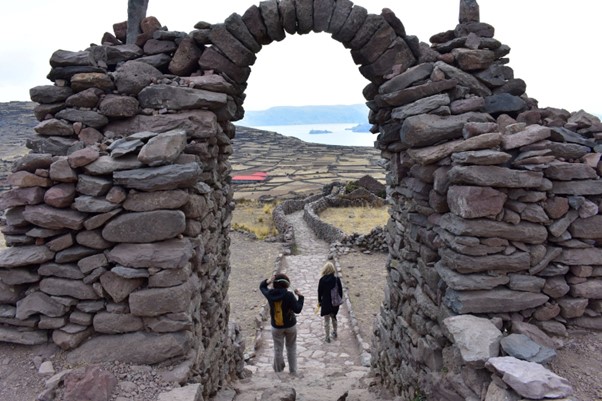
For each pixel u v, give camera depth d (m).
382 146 6.30
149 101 5.04
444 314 4.22
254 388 6.58
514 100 4.89
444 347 4.32
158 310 4.01
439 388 4.12
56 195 4.05
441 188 4.37
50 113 5.07
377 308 11.27
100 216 4.05
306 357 8.99
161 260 3.98
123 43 5.82
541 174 3.99
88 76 4.96
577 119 4.72
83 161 4.11
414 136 4.59
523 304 3.96
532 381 2.82
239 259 16.22
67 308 4.10
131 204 4.11
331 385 7.02
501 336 3.57
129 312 4.11
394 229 6.38
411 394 5.16
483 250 3.94
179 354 4.04
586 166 4.14
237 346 7.48
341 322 10.70
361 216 24.69
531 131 4.14
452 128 4.54
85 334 4.13
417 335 5.07
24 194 4.11
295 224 24.50
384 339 6.73
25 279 4.13
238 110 6.46
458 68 5.11
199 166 4.55
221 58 5.43
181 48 5.40
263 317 10.98
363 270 14.30
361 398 6.15
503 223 3.96
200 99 5.01
